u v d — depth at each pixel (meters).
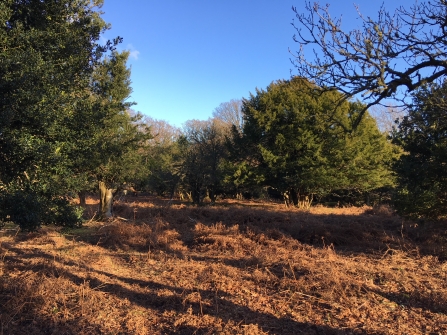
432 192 7.77
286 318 4.74
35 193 4.36
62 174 4.82
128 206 18.88
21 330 4.34
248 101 25.97
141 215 16.39
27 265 7.00
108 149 11.46
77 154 5.04
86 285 5.80
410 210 8.10
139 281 6.48
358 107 19.55
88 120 4.93
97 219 15.48
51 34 4.64
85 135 5.04
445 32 4.55
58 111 4.31
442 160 7.70
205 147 25.52
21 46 4.41
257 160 25.47
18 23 4.36
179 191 29.11
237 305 5.16
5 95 3.85
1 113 3.76
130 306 5.19
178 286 6.11
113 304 5.25
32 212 4.10
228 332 4.25
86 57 5.25
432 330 4.37
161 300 5.38
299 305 5.18
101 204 15.62
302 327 4.49
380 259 7.96
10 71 3.97
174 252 9.12
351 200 28.52
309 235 10.77
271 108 23.41
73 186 5.05
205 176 24.77
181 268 7.31
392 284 6.09
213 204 25.36
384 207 18.73
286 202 24.95
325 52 4.57
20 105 3.93
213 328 4.40
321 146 21.59
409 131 7.96
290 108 22.44
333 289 5.62
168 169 25.45
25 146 3.96
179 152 27.20
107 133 12.49
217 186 26.50
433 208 8.11
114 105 10.94
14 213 4.02
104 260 8.05
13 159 4.20
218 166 24.88
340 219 14.61
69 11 5.11
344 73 4.55
